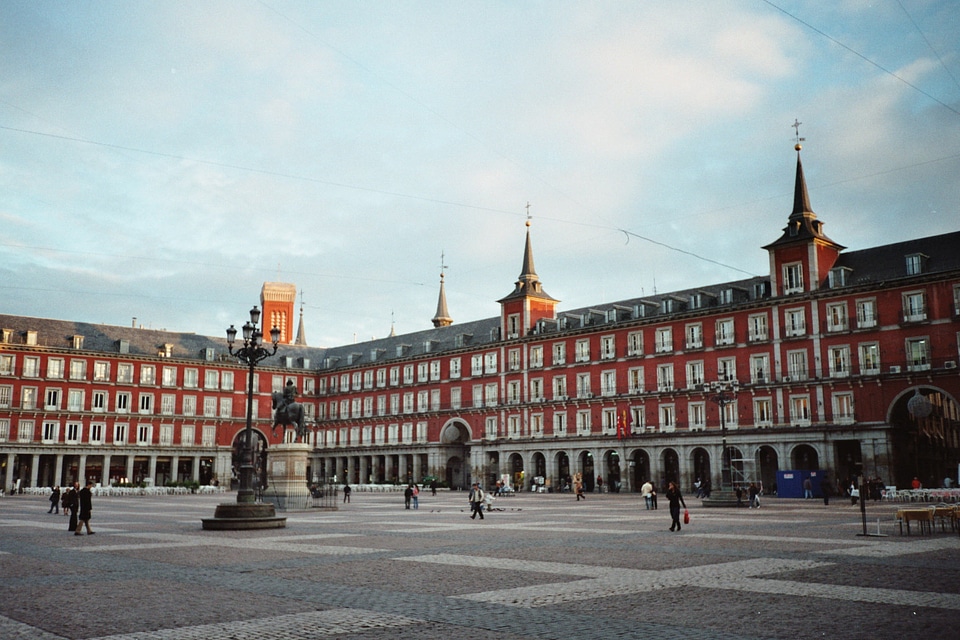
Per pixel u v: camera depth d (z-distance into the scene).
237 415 104.19
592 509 43.81
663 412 73.94
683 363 73.06
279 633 10.43
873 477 57.06
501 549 20.84
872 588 13.84
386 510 43.62
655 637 10.13
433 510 43.69
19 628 10.75
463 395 94.00
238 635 10.32
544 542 22.86
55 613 11.79
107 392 94.56
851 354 62.22
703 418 70.94
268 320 137.38
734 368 69.25
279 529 28.27
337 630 10.60
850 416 61.66
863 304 62.16
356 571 16.39
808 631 10.45
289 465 46.38
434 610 11.98
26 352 89.62
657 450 73.00
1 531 27.62
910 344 59.34
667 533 25.91
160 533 26.48
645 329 76.50
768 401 66.44
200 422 100.69
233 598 13.06
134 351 97.94
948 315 57.66
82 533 26.56
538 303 90.12
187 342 104.38
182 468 102.69
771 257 67.94
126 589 14.03
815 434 62.25
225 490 86.38
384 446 100.88
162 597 13.16
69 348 92.06
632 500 58.03
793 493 58.84
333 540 23.67
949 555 18.77
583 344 82.06
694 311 72.44
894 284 60.31
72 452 90.69
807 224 66.88
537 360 86.06
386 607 12.23
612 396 77.38
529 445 84.12
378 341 113.12
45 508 46.75
